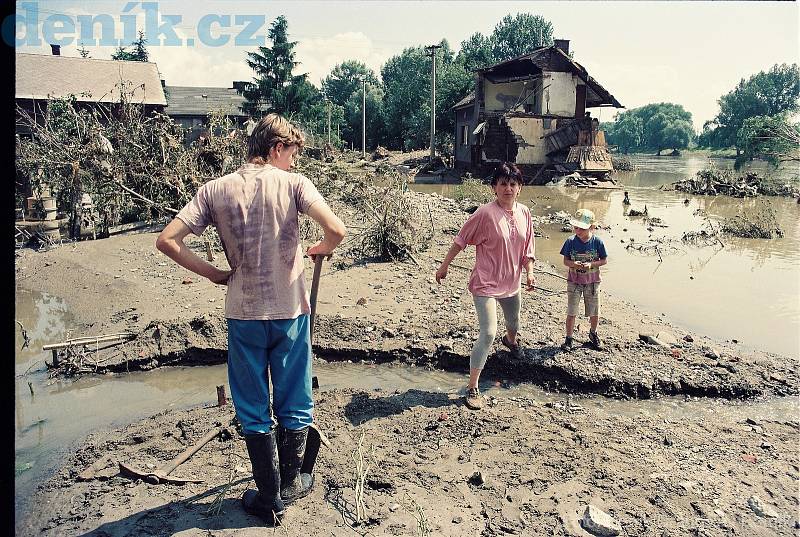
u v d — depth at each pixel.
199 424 4.70
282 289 3.29
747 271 10.19
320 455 4.13
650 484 3.85
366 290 8.16
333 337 6.48
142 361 6.12
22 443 4.60
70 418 5.06
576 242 5.94
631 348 6.11
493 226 5.04
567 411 4.99
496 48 65.25
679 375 5.53
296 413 3.46
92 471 4.05
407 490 3.75
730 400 5.29
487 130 30.55
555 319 6.94
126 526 3.41
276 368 3.40
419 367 6.07
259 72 42.16
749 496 3.74
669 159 62.06
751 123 26.53
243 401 3.31
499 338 6.26
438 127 48.16
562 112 30.73
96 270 9.59
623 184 29.61
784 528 3.42
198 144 13.30
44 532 3.40
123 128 13.51
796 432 4.64
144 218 13.11
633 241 12.84
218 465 4.07
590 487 3.81
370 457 4.13
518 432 4.52
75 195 12.21
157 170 12.65
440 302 7.62
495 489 3.78
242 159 13.02
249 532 3.31
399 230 10.12
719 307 7.95
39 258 10.51
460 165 35.31
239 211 3.20
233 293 3.29
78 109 15.63
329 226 3.35
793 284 9.21
